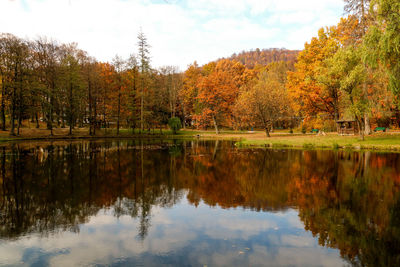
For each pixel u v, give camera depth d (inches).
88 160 730.2
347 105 1197.7
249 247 223.1
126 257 206.8
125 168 610.9
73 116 1745.8
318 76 1235.9
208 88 2037.4
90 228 267.4
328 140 1133.7
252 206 335.3
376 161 668.7
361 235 246.5
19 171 564.4
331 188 418.9
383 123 1552.7
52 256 208.4
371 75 1171.9
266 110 1530.5
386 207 324.5
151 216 301.9
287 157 771.4
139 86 2058.3
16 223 280.2
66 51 1851.6
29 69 1528.1
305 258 204.4
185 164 668.7
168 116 2436.0
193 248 221.8
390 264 195.3
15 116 1646.2
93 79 1834.4
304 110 1585.9
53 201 358.3
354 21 1214.9
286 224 274.1
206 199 368.2
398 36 724.0
